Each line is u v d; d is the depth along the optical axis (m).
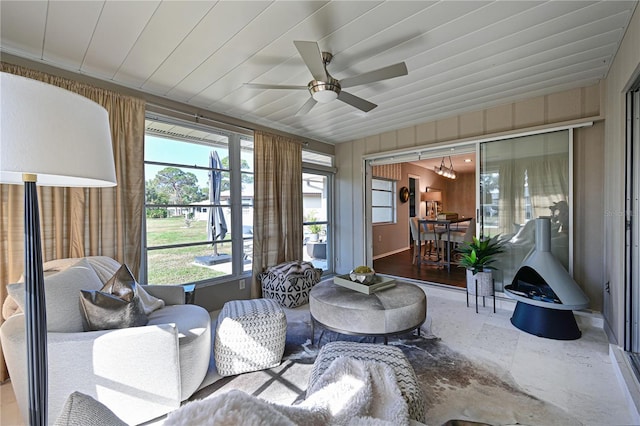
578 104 2.83
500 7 1.68
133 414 1.48
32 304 0.88
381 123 3.92
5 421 1.55
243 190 3.73
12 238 1.91
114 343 1.44
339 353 1.29
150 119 2.86
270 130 4.03
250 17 1.73
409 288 2.51
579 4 1.67
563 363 2.10
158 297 2.23
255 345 2.01
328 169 4.88
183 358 1.68
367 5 1.65
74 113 0.87
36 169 0.77
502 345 2.39
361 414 0.83
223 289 3.41
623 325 2.07
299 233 4.23
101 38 1.92
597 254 2.78
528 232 3.16
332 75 2.47
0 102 0.74
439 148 3.80
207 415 0.50
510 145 3.26
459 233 5.48
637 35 1.69
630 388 1.65
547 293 2.65
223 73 2.43
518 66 2.39
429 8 1.68
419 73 2.49
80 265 1.83
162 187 2.95
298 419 0.70
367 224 4.73
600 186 2.76
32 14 1.67
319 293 2.44
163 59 2.20
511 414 1.58
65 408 0.58
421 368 2.05
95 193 2.31
